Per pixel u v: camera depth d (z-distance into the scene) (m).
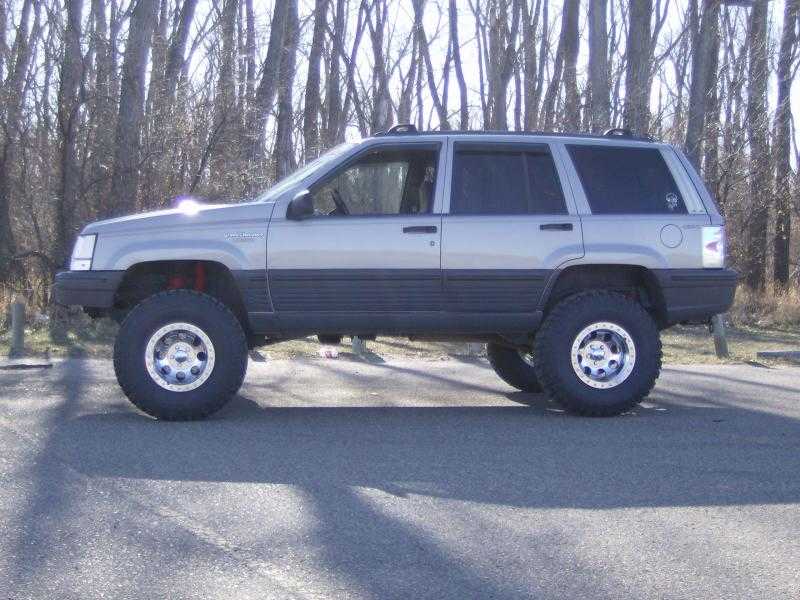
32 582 4.46
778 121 22.70
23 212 18.52
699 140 21.78
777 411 9.28
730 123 22.02
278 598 4.34
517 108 35.72
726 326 18.83
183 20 21.22
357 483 6.24
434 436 7.79
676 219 8.80
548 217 8.61
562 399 8.62
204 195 17.77
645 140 9.08
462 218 8.49
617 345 8.69
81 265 8.33
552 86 30.25
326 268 8.35
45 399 9.20
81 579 4.51
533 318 8.65
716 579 4.67
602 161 8.87
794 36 25.19
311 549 4.97
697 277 8.77
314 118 27.03
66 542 4.98
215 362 8.19
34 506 5.56
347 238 8.36
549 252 8.56
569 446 7.47
